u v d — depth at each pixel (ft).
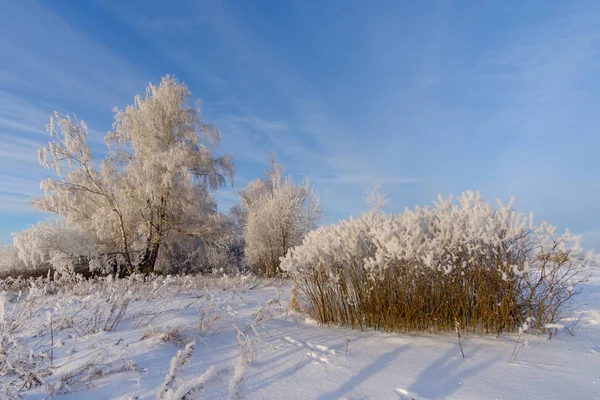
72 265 49.49
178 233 57.31
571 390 7.66
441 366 9.46
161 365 9.82
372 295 14.39
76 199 51.16
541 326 12.11
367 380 8.63
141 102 55.42
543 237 12.57
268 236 56.90
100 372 8.89
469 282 13.23
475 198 14.76
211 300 15.40
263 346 11.82
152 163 50.98
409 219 14.16
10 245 52.95
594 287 20.31
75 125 49.06
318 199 69.15
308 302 18.08
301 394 7.95
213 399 7.52
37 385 8.43
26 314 11.98
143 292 24.39
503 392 7.66
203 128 59.67
